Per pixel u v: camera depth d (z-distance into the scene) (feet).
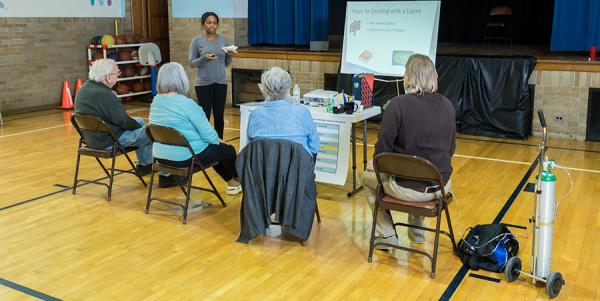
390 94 25.11
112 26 33.40
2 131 24.25
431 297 10.37
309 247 12.56
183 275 11.27
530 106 23.02
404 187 11.20
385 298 10.34
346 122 14.97
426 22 20.43
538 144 21.88
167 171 14.08
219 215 14.48
